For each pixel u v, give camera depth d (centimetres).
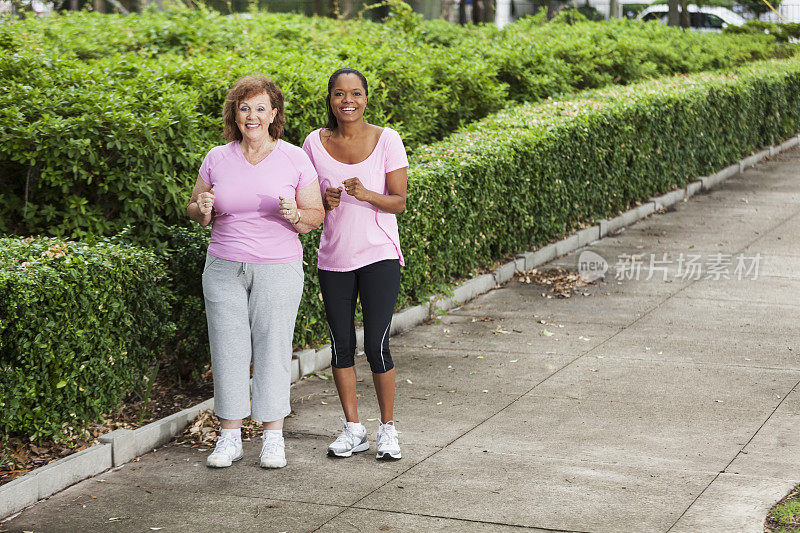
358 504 479
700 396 629
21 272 503
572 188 1088
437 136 1192
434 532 445
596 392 643
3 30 930
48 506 483
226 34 1152
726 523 443
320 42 1282
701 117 1397
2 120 645
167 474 525
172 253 645
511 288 938
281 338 534
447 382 674
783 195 1352
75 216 665
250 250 523
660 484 491
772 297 877
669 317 823
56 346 518
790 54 2039
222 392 534
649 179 1266
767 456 525
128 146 657
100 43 1069
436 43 1614
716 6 2673
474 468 520
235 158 525
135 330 577
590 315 838
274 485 506
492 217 945
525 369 697
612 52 1581
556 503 471
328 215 539
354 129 529
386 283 534
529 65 1390
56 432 530
